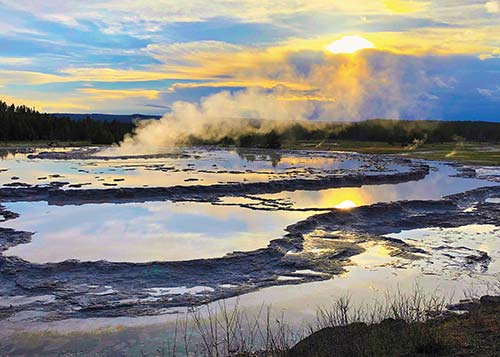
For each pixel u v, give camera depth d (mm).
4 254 14977
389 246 16922
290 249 15898
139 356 9008
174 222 20047
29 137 76625
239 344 9281
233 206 23906
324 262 14750
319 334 8164
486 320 8516
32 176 32250
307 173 35906
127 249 15773
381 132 84625
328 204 24562
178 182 29719
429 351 7039
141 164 41938
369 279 13547
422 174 37750
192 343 9500
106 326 10367
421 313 9398
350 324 8406
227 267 13938
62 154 50562
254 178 32250
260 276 13469
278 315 10914
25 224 19469
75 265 13547
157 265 13672
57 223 19688
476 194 27562
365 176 33781
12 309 11133
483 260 15578
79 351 9266
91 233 18000
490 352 6902
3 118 75125
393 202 22844
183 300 11734
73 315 10891
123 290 12273
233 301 11789
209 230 18609
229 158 49969
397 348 7156
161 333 10023
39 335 9938
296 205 24203
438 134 82688
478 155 54469
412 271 14336
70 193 25250
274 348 8406
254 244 16469
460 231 19469
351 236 18094
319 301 11820
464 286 13070
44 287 12297
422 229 19781
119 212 22172
